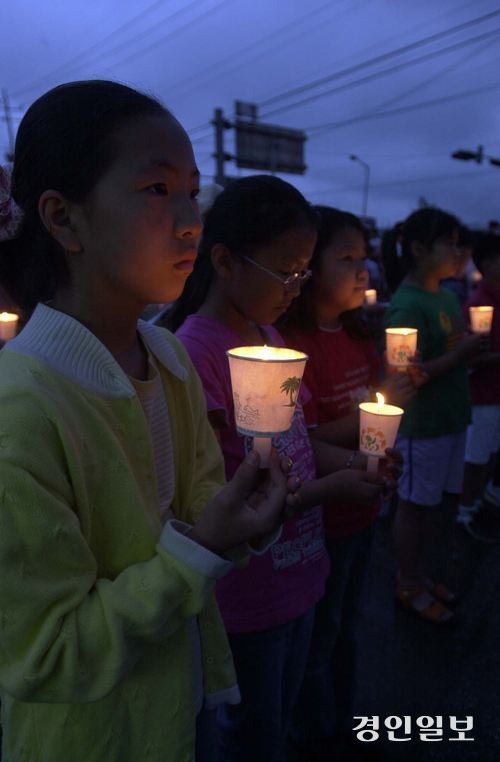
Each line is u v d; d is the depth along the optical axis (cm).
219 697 115
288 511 89
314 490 148
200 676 113
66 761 86
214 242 155
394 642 285
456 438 291
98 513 84
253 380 91
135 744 89
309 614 165
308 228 149
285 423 93
